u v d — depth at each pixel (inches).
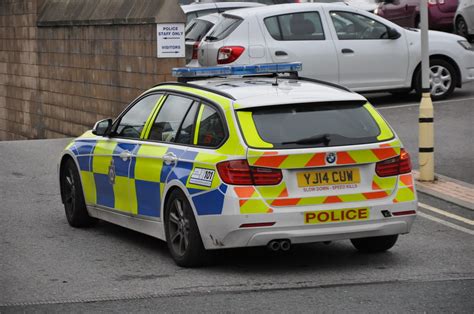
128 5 864.9
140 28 839.7
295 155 382.9
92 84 943.7
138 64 849.5
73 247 456.4
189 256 402.9
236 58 815.1
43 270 410.6
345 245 456.8
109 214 471.8
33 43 1074.1
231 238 382.0
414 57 864.3
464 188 572.7
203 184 390.6
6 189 624.1
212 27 858.8
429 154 588.4
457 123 776.3
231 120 392.8
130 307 349.7
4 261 428.5
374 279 387.9
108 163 465.4
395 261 421.1
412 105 868.0
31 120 1100.5
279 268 410.0
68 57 992.9
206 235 390.9
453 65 882.8
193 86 430.9
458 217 510.9
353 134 396.2
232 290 371.9
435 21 1280.8
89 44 942.4
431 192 564.1
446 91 884.0
